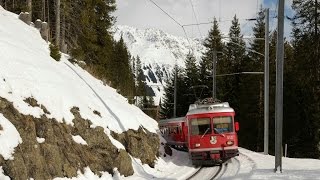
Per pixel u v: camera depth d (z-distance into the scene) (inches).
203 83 2498.8
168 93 2790.4
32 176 438.6
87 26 1299.2
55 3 1125.1
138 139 730.2
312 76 1454.2
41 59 695.1
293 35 1498.5
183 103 2652.6
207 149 836.0
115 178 591.8
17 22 909.2
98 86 911.0
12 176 404.8
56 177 479.2
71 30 1285.7
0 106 452.1
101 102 728.3
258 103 1876.2
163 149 902.4
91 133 597.3
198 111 862.5
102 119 660.7
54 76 645.3
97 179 551.2
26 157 438.9
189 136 853.2
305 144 1531.7
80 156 543.8
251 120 1902.1
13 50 612.1
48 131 499.5
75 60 1037.2
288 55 2063.2
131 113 809.5
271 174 603.5
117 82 1487.5
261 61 1975.9
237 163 808.3
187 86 2637.8
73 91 655.1
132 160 682.2
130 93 1346.0
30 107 496.4
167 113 2770.7
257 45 2026.3
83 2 1301.7
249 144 1900.8
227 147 840.9
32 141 460.8
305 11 1457.9
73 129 565.0
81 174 526.6
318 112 1439.5
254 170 661.3
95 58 1365.7
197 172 737.6
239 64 2329.0
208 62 2502.5
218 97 2266.2
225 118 856.9
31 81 550.3
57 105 561.3
